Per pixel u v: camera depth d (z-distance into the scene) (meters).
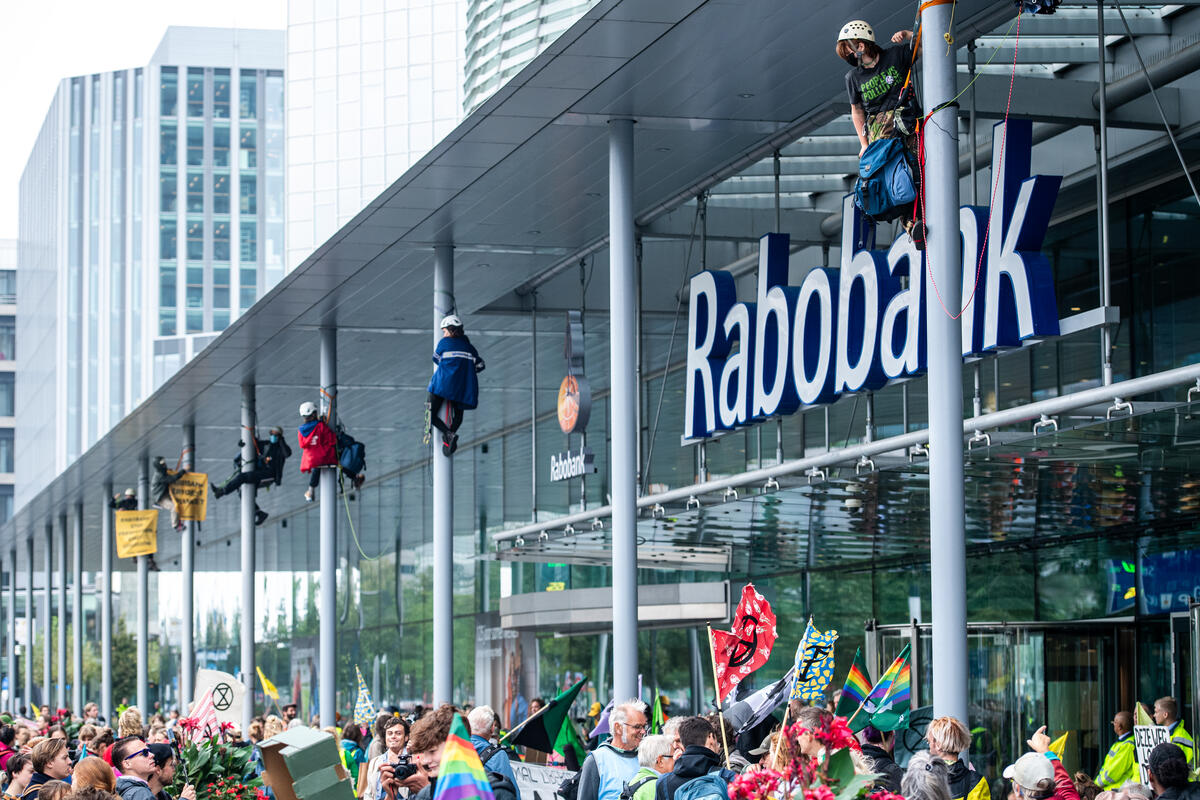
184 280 117.38
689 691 27.52
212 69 119.31
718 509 18.09
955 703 9.42
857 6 12.38
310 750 7.23
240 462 28.67
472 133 15.62
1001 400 18.75
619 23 12.73
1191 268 15.70
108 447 35.50
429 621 41.31
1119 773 12.25
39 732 21.66
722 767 8.02
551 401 32.94
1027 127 13.29
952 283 9.70
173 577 71.25
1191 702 16.41
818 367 15.90
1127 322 16.70
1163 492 15.54
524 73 13.96
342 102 31.27
